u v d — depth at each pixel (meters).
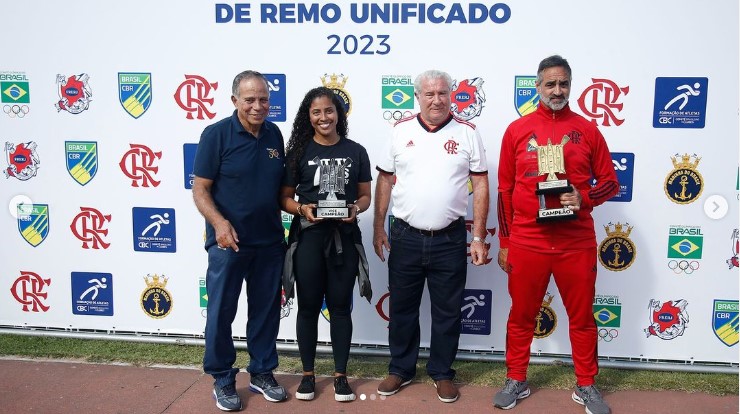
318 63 3.70
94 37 3.83
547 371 3.73
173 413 3.21
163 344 4.06
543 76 3.04
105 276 4.07
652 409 3.26
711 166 3.55
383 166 3.40
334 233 3.21
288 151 3.26
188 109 3.83
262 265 3.29
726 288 3.64
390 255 3.42
